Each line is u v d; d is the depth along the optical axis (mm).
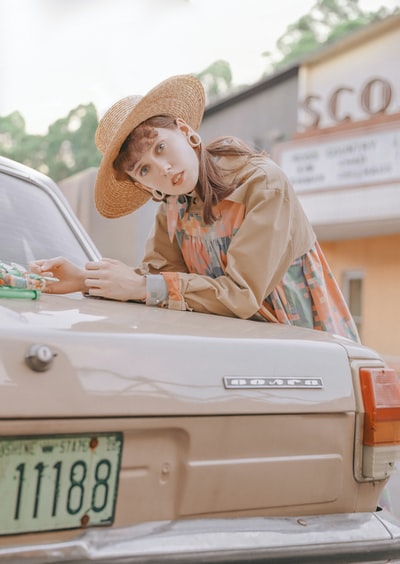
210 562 1398
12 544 1282
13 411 1264
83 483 1354
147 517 1428
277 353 1603
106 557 1301
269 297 2113
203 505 1484
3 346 1287
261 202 1982
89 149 32375
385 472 1700
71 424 1322
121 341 1416
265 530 1499
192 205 2154
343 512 1668
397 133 13719
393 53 15492
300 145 14930
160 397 1414
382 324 14938
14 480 1285
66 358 1337
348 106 16188
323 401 1622
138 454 1412
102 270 1948
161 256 2395
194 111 2221
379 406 1692
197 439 1465
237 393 1506
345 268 15750
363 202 14039
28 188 2490
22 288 1738
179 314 1820
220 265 2160
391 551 1614
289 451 1578
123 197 2334
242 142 2162
